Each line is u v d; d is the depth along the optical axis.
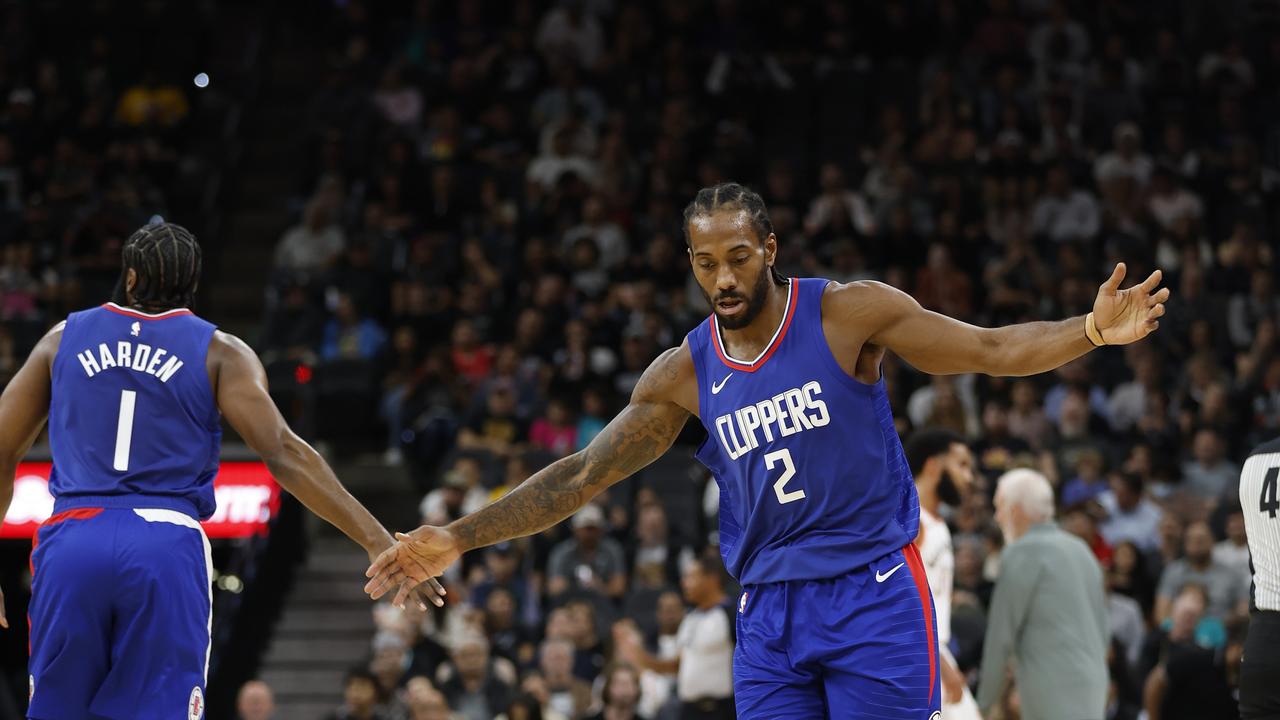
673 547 24.59
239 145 37.66
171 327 9.11
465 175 34.62
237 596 22.86
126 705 8.57
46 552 8.74
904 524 8.48
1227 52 39.03
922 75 37.66
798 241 31.88
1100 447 26.75
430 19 39.00
